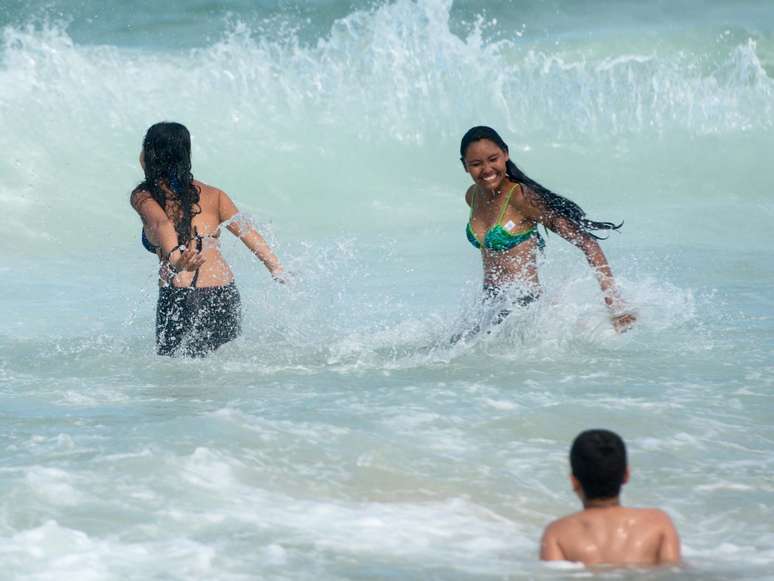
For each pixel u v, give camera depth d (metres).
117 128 58.25
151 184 29.83
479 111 65.31
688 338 31.36
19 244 47.28
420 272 42.25
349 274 41.19
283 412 24.42
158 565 16.16
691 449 22.08
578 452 16.77
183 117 60.22
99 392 26.47
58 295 39.00
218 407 25.02
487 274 30.62
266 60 65.12
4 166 53.72
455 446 22.05
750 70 70.69
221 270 30.42
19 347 31.28
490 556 16.88
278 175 58.53
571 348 30.17
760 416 24.28
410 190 58.84
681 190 60.62
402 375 27.94
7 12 72.12
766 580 15.91
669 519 16.59
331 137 61.50
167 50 67.94
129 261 45.59
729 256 44.56
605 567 16.17
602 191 60.47
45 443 21.80
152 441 21.72
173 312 29.97
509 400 25.38
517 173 29.89
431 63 65.94
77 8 74.44
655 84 68.81
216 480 19.66
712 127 66.75
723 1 81.38
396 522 18.22
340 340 31.66
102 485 19.14
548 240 45.44
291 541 17.20
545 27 78.06
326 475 20.23
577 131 65.88
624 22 77.88
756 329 32.53
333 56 65.81
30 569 15.81
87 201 52.56
